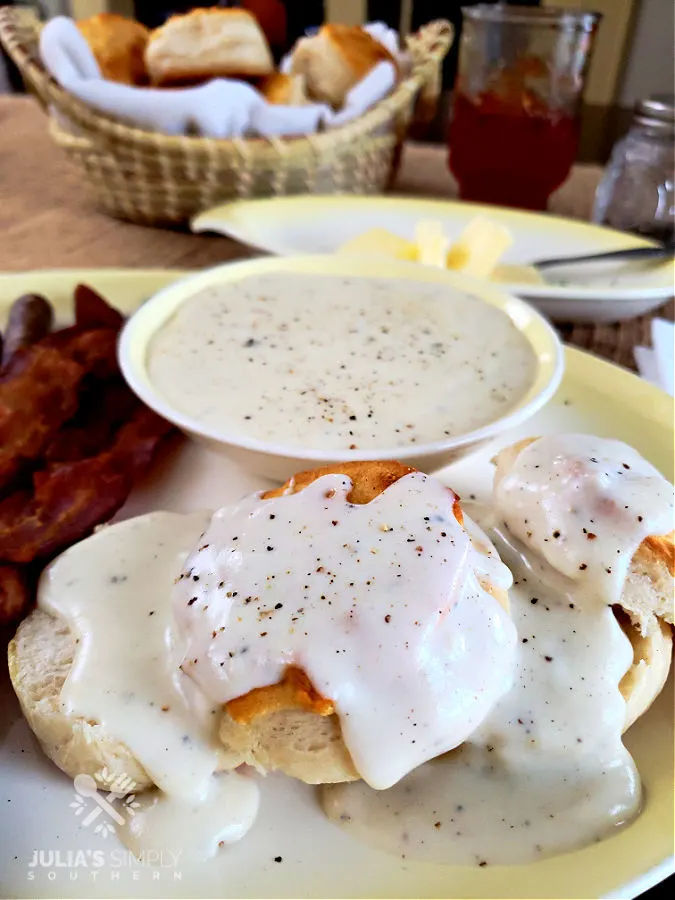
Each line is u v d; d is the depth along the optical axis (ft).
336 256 0.84
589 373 0.80
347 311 0.76
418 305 0.77
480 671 0.45
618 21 2.15
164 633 0.50
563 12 1.22
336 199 1.18
